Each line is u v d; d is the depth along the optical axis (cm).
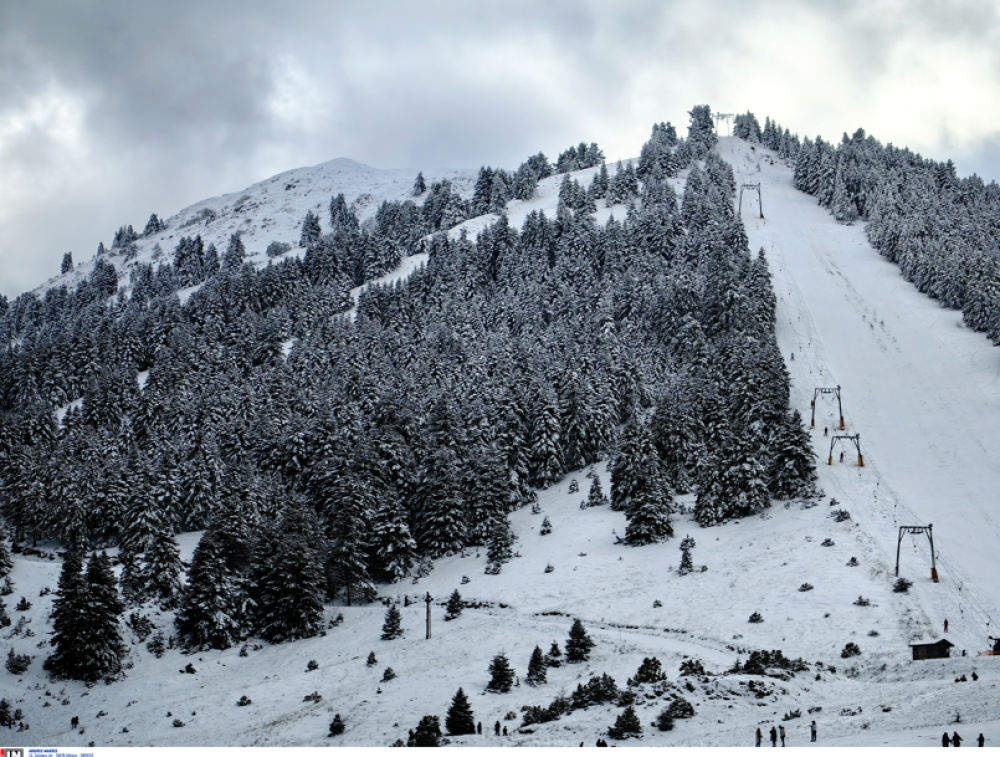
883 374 12338
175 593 7794
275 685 6116
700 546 8025
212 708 5728
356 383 12431
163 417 12306
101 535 9812
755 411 9794
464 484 9531
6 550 8425
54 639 6519
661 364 12725
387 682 5875
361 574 8200
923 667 5006
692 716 4491
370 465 9362
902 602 6159
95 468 10094
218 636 7156
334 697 5716
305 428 10719
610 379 11606
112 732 5419
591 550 8450
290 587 7350
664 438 9962
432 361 13275
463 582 8169
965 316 13862
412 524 9612
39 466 10012
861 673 5197
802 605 6359
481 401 11094
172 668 6719
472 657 6178
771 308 13800
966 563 6875
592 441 11075
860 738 3700
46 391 14575
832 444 9444
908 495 8469
